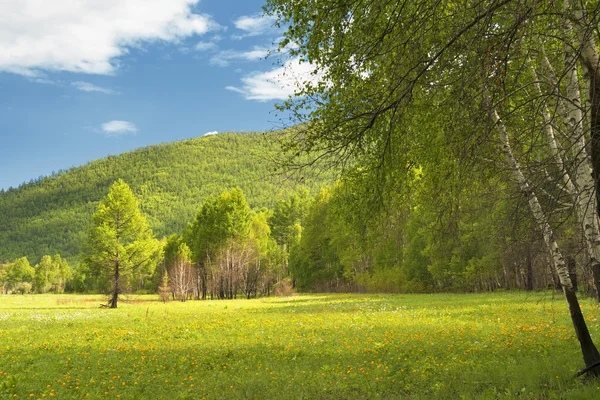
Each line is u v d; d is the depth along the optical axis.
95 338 16.47
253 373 9.10
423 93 5.35
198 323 21.09
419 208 7.56
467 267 38.03
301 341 13.53
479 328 14.10
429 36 4.80
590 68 4.87
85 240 40.88
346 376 8.40
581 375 6.53
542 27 4.90
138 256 41.72
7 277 143.38
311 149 5.73
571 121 5.99
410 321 17.97
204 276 63.47
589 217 5.80
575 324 6.69
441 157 6.30
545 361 7.81
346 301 36.75
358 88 5.45
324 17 5.17
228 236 60.72
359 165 6.11
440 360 9.21
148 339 15.73
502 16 3.97
